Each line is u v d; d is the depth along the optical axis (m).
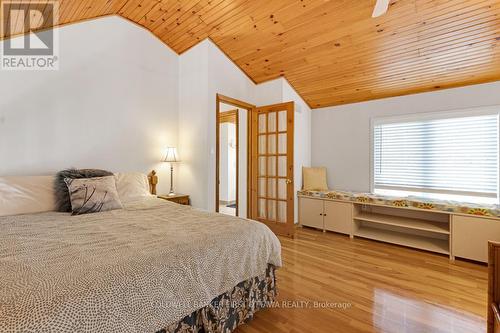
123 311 1.01
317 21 2.76
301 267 2.62
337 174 4.30
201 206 3.46
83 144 2.90
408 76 3.23
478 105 3.10
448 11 2.29
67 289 0.93
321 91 4.00
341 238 3.61
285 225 3.72
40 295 0.89
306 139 4.47
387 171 3.83
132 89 3.32
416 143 3.58
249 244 1.68
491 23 2.30
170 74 3.72
